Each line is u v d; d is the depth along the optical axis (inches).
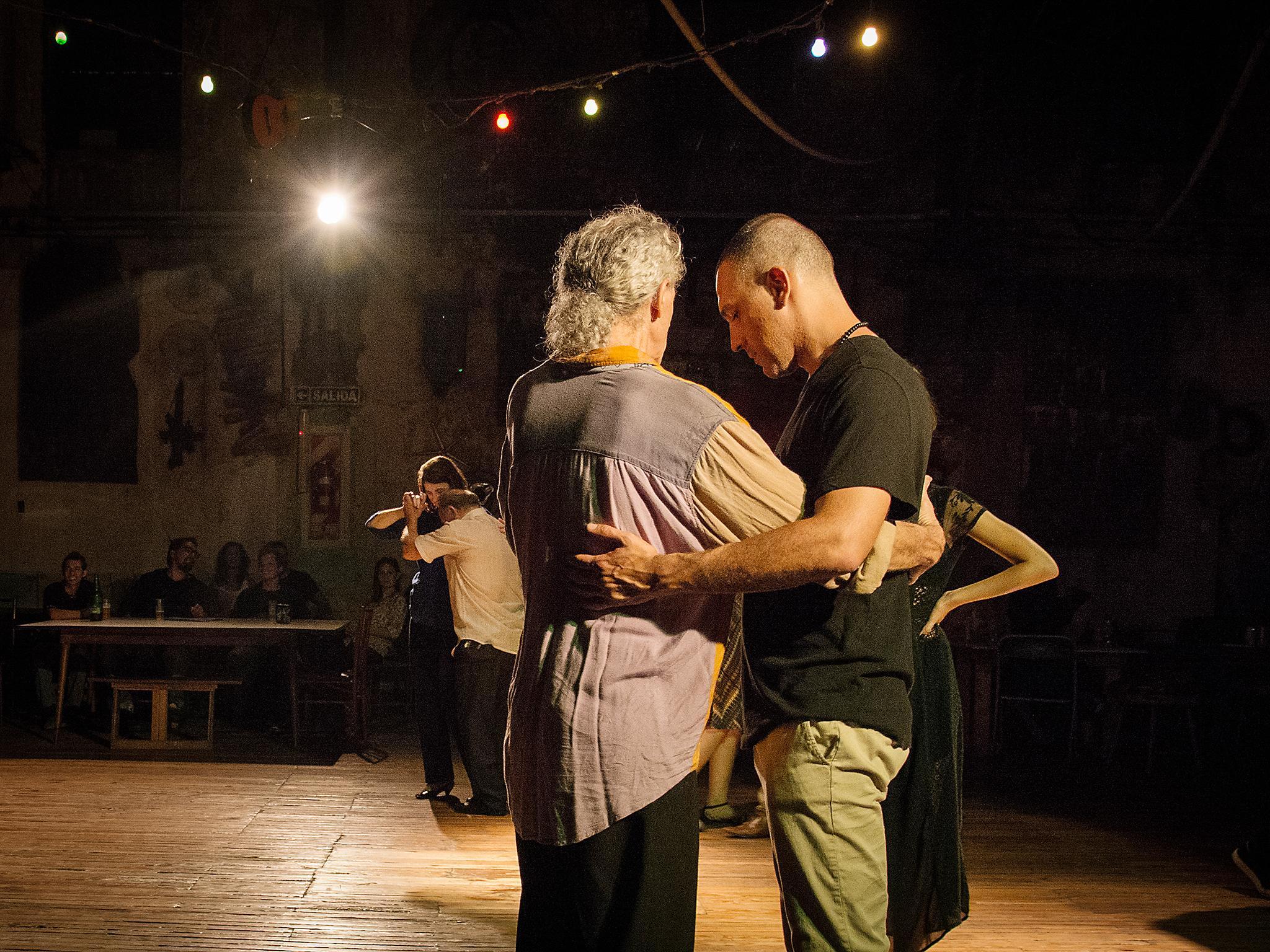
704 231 352.5
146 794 212.7
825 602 69.2
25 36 354.6
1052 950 137.0
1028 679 304.0
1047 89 348.2
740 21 353.4
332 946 130.9
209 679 264.5
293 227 354.3
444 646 209.5
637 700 52.9
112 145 355.9
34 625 259.6
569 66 355.9
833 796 67.9
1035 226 346.9
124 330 353.1
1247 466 343.3
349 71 358.0
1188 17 347.6
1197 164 313.0
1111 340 346.3
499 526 198.5
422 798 213.6
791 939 69.4
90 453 351.6
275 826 189.3
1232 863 185.6
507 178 357.4
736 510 53.7
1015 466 343.0
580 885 52.8
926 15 349.4
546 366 59.4
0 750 255.3
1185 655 316.2
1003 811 225.1
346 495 352.2
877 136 351.6
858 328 71.8
